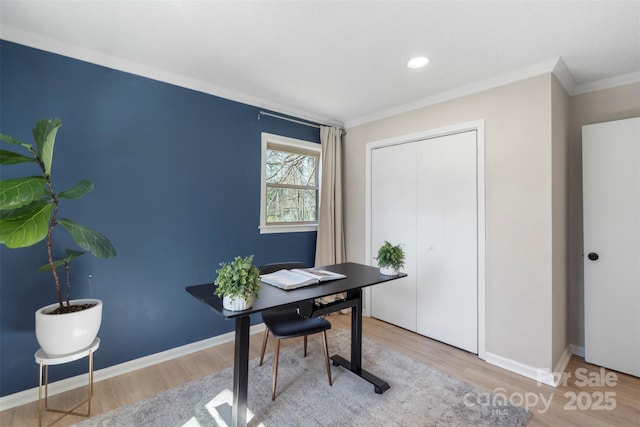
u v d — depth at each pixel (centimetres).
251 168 304
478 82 254
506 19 171
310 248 357
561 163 241
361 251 360
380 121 339
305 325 205
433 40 194
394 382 216
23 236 144
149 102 239
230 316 133
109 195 222
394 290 326
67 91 205
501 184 244
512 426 172
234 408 160
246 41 198
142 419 175
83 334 176
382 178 338
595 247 240
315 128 360
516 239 235
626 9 160
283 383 213
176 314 254
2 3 160
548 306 219
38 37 192
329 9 164
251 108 303
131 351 231
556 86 230
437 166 289
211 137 275
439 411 185
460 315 271
